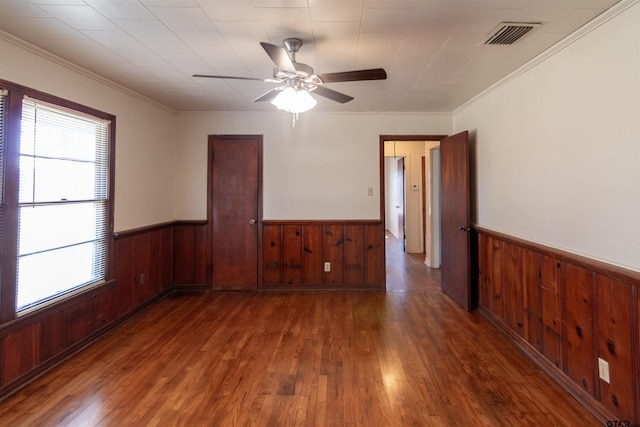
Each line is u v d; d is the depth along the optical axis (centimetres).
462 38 236
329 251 458
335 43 245
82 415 202
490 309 350
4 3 191
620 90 190
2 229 222
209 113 457
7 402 215
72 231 282
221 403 214
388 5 195
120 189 343
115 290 333
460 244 391
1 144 221
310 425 194
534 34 226
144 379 241
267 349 287
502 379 240
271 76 316
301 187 461
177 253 461
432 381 238
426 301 412
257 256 461
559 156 243
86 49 252
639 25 178
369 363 263
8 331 223
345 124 458
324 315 366
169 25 219
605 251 201
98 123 313
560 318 237
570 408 208
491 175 349
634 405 178
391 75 308
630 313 180
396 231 961
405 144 724
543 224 262
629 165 185
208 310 384
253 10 201
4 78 223
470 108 401
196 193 462
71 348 276
